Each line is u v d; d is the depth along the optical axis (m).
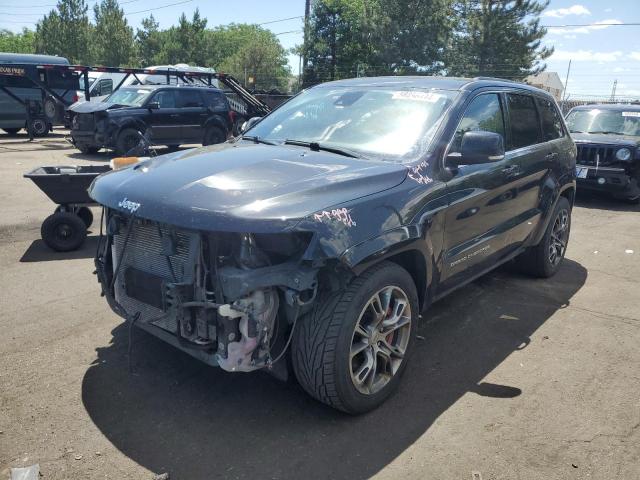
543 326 4.84
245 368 3.01
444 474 2.92
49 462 2.91
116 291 3.64
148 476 2.84
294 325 3.14
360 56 46.34
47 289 5.29
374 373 3.40
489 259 4.72
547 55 39.72
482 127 4.47
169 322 3.22
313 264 2.90
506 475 2.92
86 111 14.87
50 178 6.04
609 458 3.08
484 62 39.34
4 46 79.81
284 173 3.32
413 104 4.25
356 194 3.24
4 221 7.85
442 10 39.41
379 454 3.06
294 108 4.77
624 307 5.34
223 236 2.96
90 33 57.97
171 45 60.28
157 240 3.23
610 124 11.19
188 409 3.42
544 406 3.58
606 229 8.70
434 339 4.52
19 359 3.93
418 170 3.70
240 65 60.47
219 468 2.92
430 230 3.66
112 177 3.63
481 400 3.63
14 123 20.92
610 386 3.85
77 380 3.69
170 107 15.91
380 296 3.40
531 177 5.13
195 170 3.36
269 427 3.27
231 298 2.89
